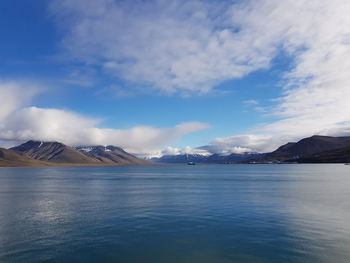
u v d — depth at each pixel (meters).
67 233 29.12
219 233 28.66
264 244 24.78
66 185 97.38
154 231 29.73
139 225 32.56
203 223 33.38
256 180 116.00
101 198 58.41
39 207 46.41
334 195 58.59
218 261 20.98
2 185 97.81
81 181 121.56
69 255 22.50
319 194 60.72
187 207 45.47
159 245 24.89
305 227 30.73
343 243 24.83
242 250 23.30
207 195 62.59
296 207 44.03
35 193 69.56
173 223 33.53
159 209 43.72
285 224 32.31
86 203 50.94
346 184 86.56
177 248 24.05
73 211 42.28
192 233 28.80
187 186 89.81
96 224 33.22
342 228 30.12
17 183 108.62
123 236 27.86
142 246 24.64
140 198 58.09
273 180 112.88
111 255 22.45
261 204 47.66
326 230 29.33
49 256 22.30
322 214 38.19
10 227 31.89
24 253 23.03
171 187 86.31
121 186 91.88
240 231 29.33
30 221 35.19
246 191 70.56
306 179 113.56
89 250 23.69
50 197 60.53
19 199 57.16
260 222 33.53
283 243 24.97
